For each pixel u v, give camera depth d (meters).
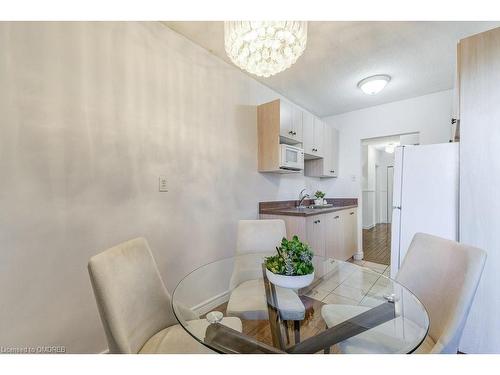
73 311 1.35
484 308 1.52
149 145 1.73
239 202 2.50
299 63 2.36
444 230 1.85
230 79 2.41
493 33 1.51
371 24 1.77
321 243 2.76
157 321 1.17
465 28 1.82
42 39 1.26
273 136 2.61
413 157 2.00
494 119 1.51
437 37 1.94
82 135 1.40
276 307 1.15
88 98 1.42
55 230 1.30
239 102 2.51
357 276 1.51
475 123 1.57
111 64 1.53
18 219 1.19
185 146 1.98
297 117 2.89
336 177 4.01
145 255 1.20
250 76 2.65
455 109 2.06
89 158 1.43
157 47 1.78
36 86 1.24
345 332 0.96
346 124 3.90
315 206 3.52
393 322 1.02
